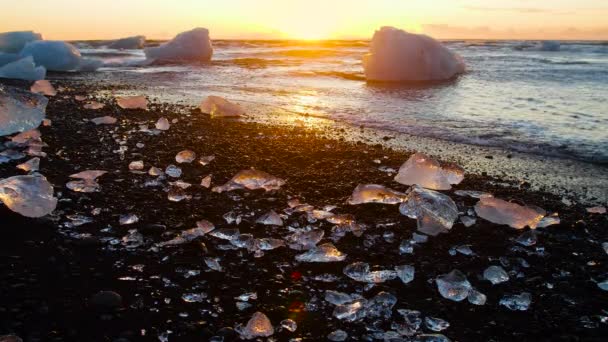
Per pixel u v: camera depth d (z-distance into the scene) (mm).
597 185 3711
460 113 6480
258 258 2363
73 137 4523
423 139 5059
